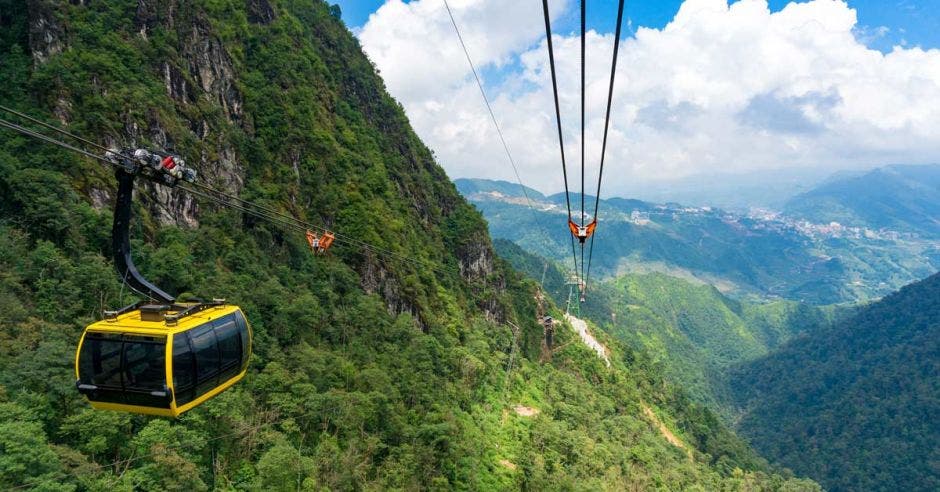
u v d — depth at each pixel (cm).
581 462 8725
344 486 5362
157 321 1627
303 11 14300
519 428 9325
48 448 3631
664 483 9969
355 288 9256
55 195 5844
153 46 8288
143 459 4350
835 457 19962
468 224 14900
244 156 9112
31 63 6981
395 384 7506
